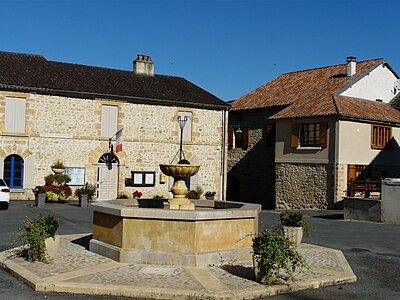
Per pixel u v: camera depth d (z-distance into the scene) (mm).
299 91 26016
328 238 12203
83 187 21641
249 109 27031
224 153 25047
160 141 23406
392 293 7020
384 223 15727
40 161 20859
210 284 6848
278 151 23859
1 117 20078
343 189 21422
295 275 7582
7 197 16984
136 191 22703
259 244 7039
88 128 21828
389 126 23391
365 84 24719
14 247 9688
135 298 6438
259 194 26312
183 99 23812
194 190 23422
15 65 21875
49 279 6973
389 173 23344
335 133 21406
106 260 8328
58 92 21094
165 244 8055
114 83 23344
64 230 12562
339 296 6789
